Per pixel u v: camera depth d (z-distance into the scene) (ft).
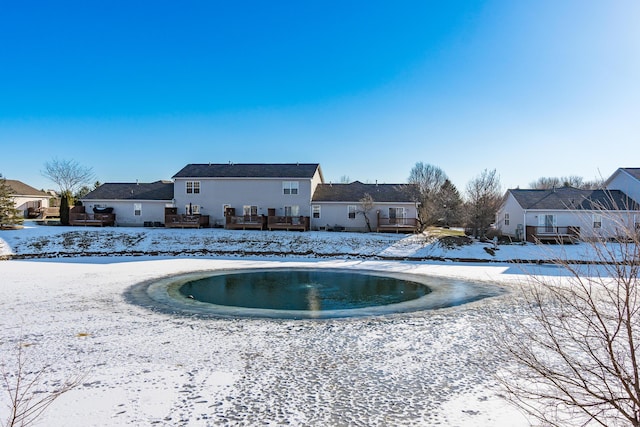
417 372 25.26
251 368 25.81
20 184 156.97
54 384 22.82
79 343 30.35
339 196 119.85
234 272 69.31
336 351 29.30
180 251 92.53
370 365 26.50
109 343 30.53
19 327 34.32
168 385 23.00
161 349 29.32
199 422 18.92
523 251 89.40
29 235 96.68
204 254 90.68
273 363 26.76
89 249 91.71
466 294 51.78
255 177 118.32
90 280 58.70
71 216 119.44
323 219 117.60
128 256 87.45
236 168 126.11
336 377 24.49
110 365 25.94
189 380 23.77
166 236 101.86
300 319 39.06
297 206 117.60
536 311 40.04
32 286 53.21
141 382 23.35
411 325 36.73
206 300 47.75
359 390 22.63
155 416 19.40
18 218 110.01
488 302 46.50
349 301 47.85
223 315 40.45
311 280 62.64
